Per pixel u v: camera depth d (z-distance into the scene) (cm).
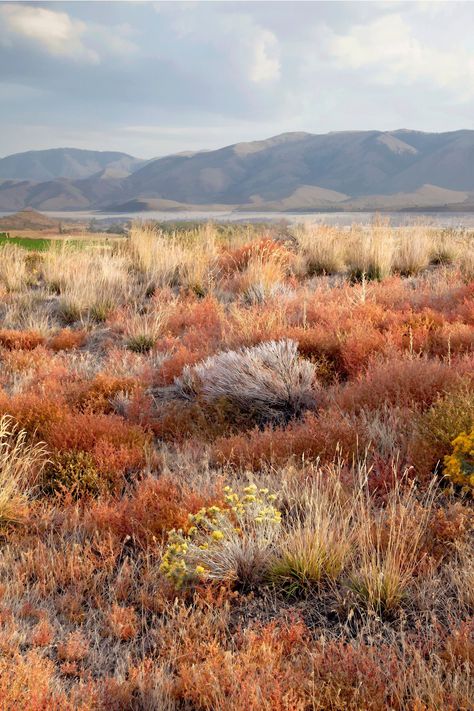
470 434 418
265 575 362
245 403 629
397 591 325
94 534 420
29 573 381
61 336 969
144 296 1204
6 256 1464
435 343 712
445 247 1353
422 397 543
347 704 250
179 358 764
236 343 796
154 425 617
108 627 324
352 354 695
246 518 400
